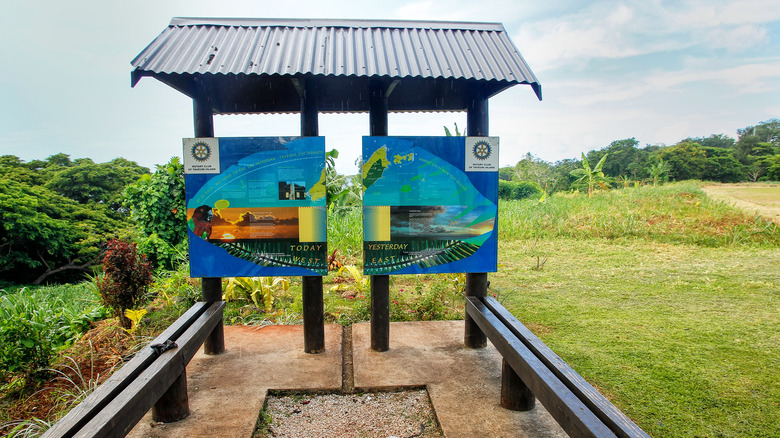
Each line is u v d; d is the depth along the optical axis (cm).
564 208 1095
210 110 329
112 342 379
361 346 365
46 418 279
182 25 336
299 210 326
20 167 2438
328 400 289
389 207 331
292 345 371
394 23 359
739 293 517
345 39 334
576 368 324
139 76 280
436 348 361
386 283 349
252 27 342
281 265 329
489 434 241
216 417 260
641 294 521
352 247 759
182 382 257
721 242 812
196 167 321
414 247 335
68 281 1839
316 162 323
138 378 209
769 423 251
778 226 863
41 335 340
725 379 304
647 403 274
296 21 352
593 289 546
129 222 2220
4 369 313
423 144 329
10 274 1752
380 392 297
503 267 669
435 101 439
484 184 335
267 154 322
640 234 878
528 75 304
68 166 2689
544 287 557
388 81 315
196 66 281
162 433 244
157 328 423
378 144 326
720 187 1700
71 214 1983
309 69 283
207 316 307
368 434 252
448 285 555
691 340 377
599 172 1548
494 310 316
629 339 381
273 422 264
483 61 317
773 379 303
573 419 176
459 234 336
